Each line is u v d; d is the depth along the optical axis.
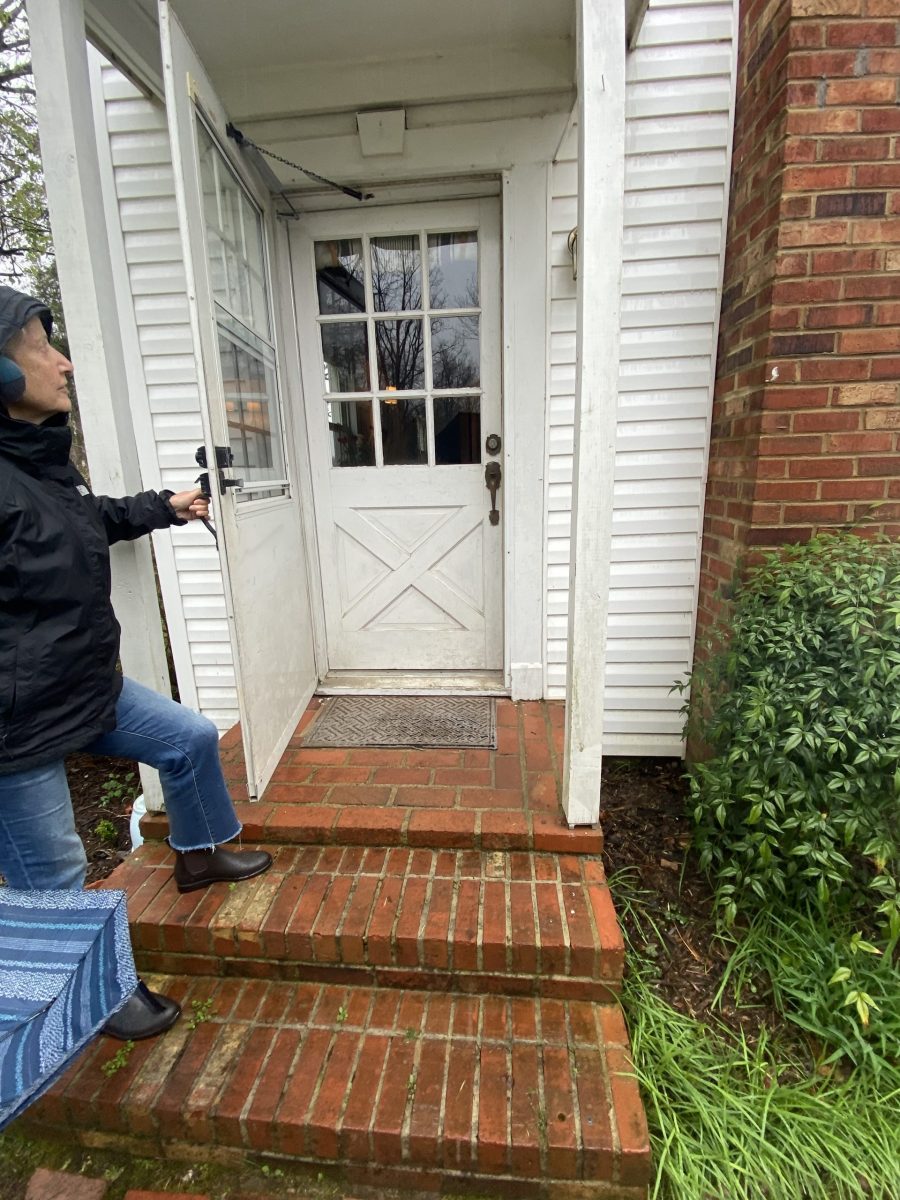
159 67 2.23
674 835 2.36
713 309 2.46
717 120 2.31
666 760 2.88
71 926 1.14
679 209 2.39
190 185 1.67
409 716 2.69
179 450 2.82
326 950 1.67
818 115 1.87
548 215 2.40
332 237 2.59
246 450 2.19
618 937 1.61
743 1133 1.40
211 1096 1.43
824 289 1.96
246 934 1.69
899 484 2.04
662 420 2.58
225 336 1.99
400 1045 1.53
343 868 1.89
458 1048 1.52
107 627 1.46
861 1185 1.36
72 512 1.40
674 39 2.26
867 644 1.76
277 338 2.56
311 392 2.74
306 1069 1.48
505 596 2.77
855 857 1.88
